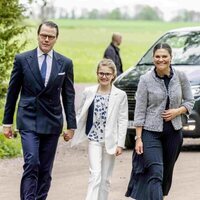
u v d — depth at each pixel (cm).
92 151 1452
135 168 1401
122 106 1456
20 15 2878
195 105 2250
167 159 1410
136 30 11056
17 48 2825
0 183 1830
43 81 1406
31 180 1398
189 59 2467
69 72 1438
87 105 1456
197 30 2603
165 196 1592
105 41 9550
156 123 1382
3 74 2822
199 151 2361
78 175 1928
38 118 1416
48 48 1407
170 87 1384
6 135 1446
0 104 2830
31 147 1402
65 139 1466
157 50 1377
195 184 1802
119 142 1452
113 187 1766
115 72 1458
